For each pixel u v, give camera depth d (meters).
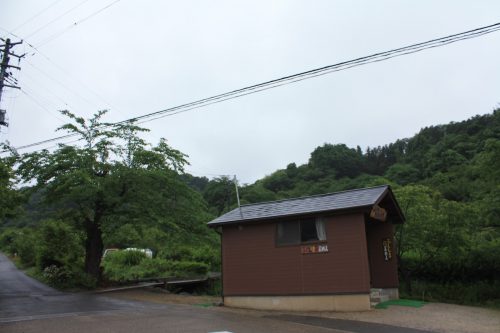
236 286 14.80
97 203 19.62
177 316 11.80
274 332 9.50
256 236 14.80
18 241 39.97
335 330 9.66
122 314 12.15
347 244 12.97
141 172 18.94
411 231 18.52
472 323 10.28
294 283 13.69
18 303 14.54
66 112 19.78
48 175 18.77
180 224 20.61
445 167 52.06
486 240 20.56
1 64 22.20
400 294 17.67
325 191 61.28
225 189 55.09
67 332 9.39
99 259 20.61
